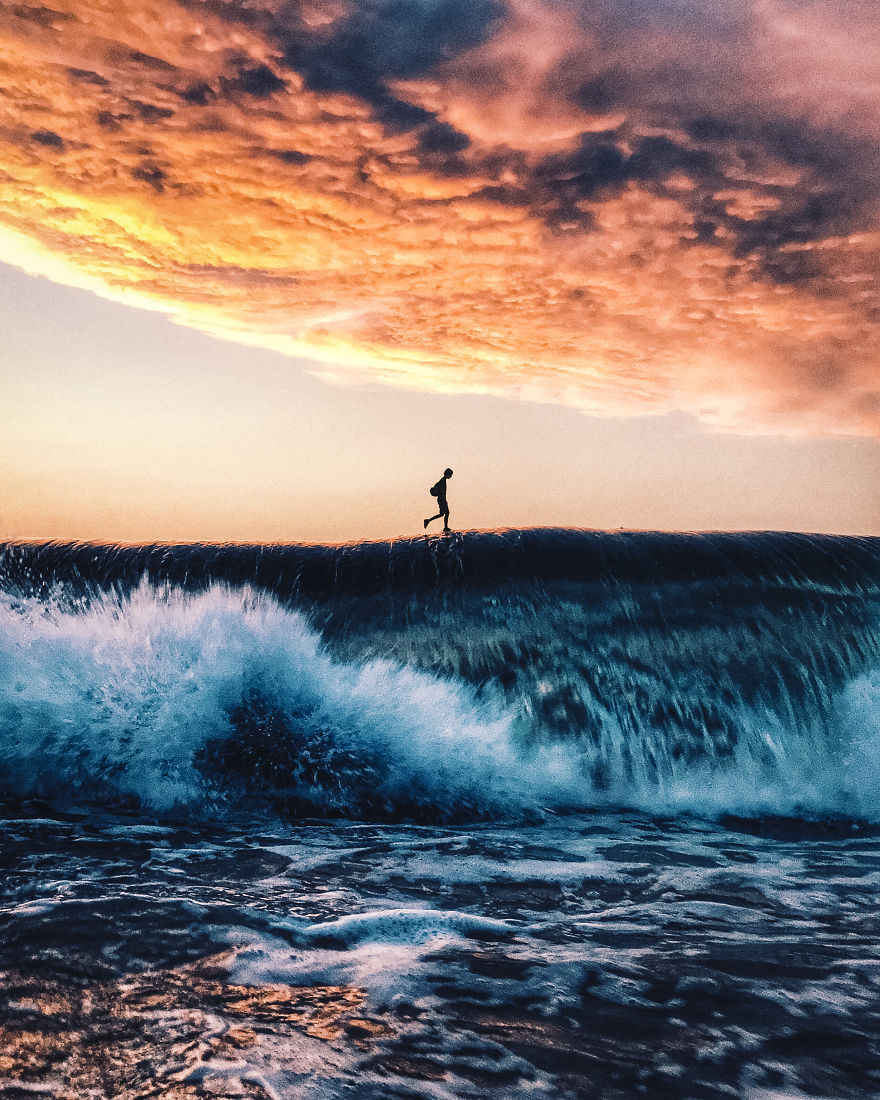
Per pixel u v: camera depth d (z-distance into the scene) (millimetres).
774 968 2988
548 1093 2074
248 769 5750
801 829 5691
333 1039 2285
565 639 6855
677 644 6867
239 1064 2117
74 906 3254
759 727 6570
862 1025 2521
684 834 5438
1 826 4766
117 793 5508
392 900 3783
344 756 5957
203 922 3135
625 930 3441
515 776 6191
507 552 7375
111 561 7672
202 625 6609
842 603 7125
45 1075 2023
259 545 7781
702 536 7660
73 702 5980
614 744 6461
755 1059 2293
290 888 3857
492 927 3354
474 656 6824
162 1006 2424
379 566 7336
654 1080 2162
